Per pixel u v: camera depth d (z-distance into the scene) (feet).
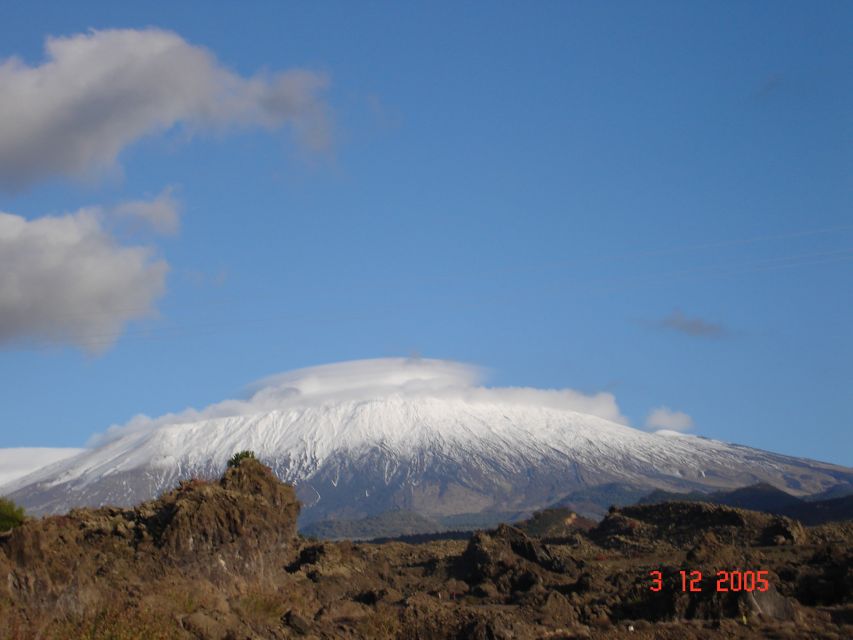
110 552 245.04
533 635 227.40
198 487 283.18
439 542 403.95
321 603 248.73
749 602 249.96
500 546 335.06
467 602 292.40
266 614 211.41
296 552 322.14
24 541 211.41
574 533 439.22
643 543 390.63
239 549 270.87
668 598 260.01
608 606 265.75
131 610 185.37
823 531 382.42
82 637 173.68
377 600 278.46
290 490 308.19
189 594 210.18
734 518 392.68
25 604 199.93
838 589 279.69
